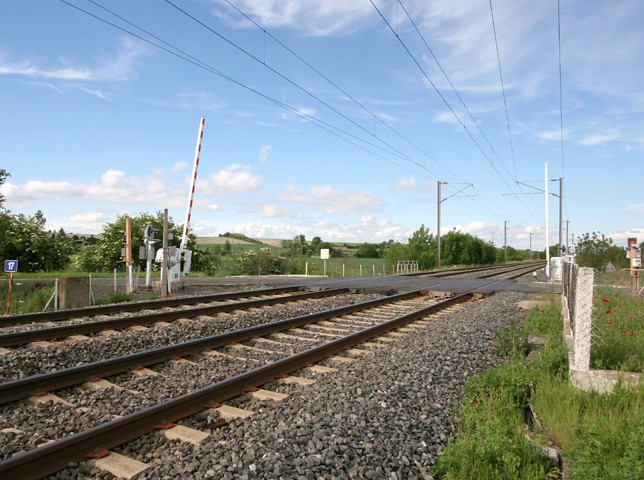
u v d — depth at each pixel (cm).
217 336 1012
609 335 877
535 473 470
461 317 1473
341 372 821
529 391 710
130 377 795
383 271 5219
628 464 411
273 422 588
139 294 2036
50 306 1620
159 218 5016
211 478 444
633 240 2177
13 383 660
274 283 2758
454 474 463
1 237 3600
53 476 457
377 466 481
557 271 3384
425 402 677
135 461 483
